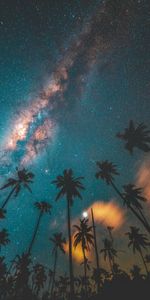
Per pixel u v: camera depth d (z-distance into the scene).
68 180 54.50
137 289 39.56
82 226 64.12
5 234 63.19
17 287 52.62
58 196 53.25
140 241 65.25
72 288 41.47
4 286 58.78
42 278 75.81
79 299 55.53
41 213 60.38
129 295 38.56
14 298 52.31
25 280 53.44
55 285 82.19
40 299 68.00
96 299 43.50
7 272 66.19
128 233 67.56
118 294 40.41
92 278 74.56
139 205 51.50
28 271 54.91
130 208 50.59
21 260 58.44
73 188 53.44
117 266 77.38
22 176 56.12
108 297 41.22
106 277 72.44
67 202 52.50
